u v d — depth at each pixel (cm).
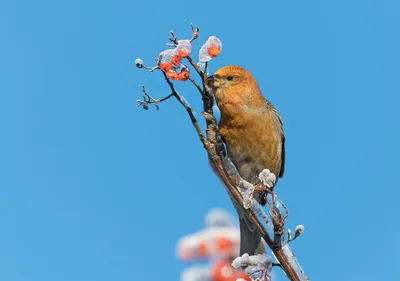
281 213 516
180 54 534
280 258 513
